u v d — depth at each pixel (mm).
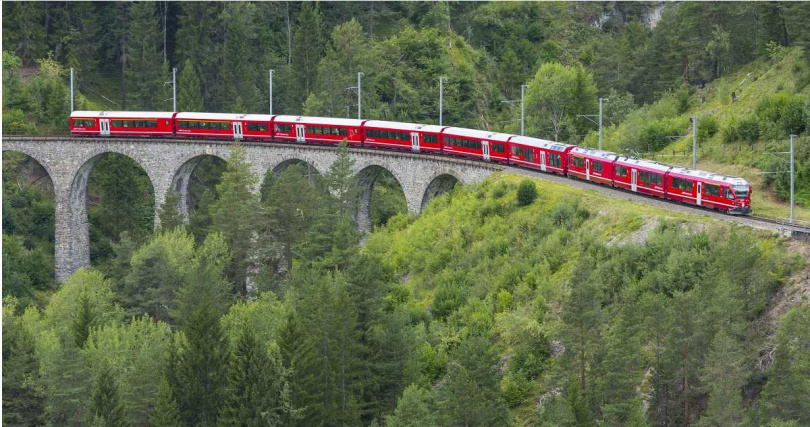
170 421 111812
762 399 103125
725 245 118250
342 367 117500
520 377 118562
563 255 134000
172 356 119875
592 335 110688
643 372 111688
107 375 116188
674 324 107625
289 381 114125
